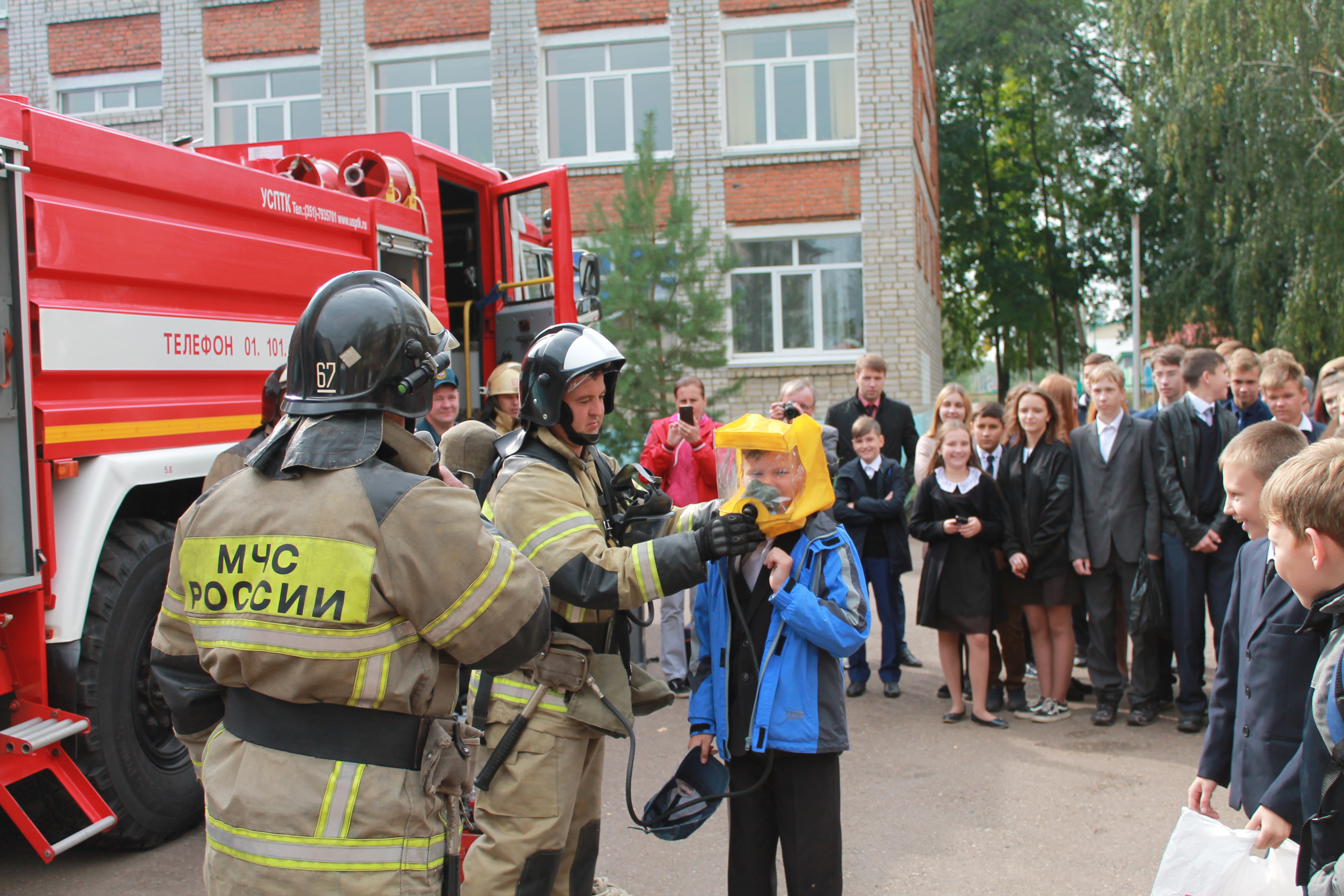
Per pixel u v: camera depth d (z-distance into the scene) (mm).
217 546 1816
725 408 11008
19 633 3402
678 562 2387
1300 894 2201
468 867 2521
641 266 10031
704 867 3752
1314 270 19797
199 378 4047
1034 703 5895
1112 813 4176
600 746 2729
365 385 1817
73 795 3406
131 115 15898
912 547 12492
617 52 15078
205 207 4066
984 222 29562
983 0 27656
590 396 2586
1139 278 21281
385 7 15422
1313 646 2545
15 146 3221
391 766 1764
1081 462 5492
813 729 2727
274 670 1719
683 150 14758
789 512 2723
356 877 1695
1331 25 19281
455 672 1906
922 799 4359
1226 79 20469
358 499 1745
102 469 3590
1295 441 2693
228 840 1746
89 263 3518
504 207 6762
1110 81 28172
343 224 4883
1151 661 5441
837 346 14781
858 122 14500
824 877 2779
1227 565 5270
